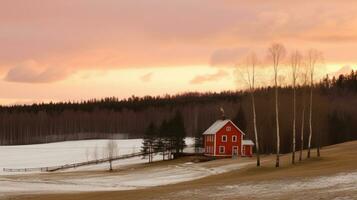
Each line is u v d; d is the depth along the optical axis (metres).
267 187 41.09
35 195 52.84
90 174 95.81
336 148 100.56
